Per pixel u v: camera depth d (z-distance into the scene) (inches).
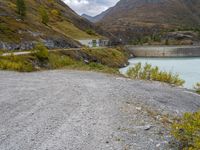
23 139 291.1
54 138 293.4
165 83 834.2
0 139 291.6
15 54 1679.4
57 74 954.1
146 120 366.0
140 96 534.6
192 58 4749.0
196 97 657.0
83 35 5580.7
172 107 487.5
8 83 673.0
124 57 4165.8
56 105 434.6
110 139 292.4
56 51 2439.7
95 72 1059.9
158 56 5644.7
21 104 442.6
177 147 280.2
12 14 3154.5
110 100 473.4
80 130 318.0
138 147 275.1
